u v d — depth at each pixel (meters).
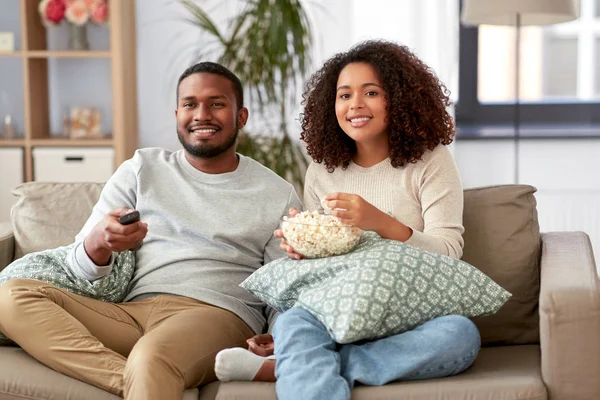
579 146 4.99
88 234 2.37
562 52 5.34
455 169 2.56
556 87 5.37
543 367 2.05
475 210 2.60
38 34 5.11
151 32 5.28
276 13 4.50
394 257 2.16
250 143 4.71
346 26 5.22
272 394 2.03
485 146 5.05
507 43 5.36
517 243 2.54
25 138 4.96
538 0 4.06
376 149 2.61
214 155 2.58
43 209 2.81
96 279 2.41
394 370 2.02
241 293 2.50
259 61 4.59
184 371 2.15
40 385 2.15
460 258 2.54
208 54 5.00
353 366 2.04
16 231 2.79
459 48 5.38
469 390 2.00
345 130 2.59
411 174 2.55
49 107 5.29
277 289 2.26
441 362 2.04
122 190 2.59
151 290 2.46
